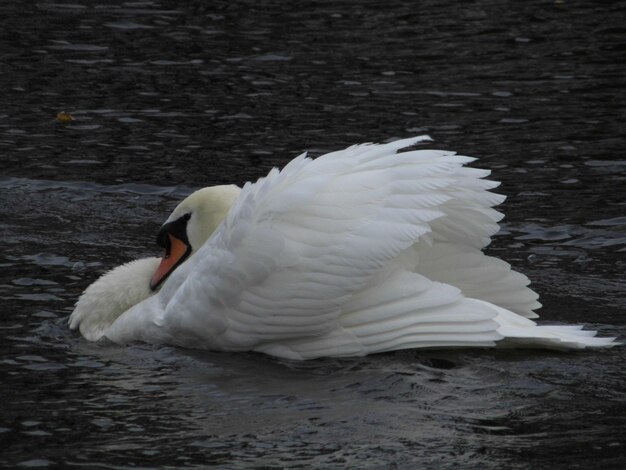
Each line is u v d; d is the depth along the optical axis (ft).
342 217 38.78
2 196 58.18
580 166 61.57
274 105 71.72
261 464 32.09
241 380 37.88
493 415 34.88
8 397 36.60
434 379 37.42
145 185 59.88
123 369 39.01
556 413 34.99
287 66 79.30
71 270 49.16
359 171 39.68
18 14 89.61
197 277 40.19
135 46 82.89
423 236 40.14
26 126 67.82
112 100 72.33
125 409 35.73
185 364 39.37
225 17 90.58
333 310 38.91
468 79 76.64
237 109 70.95
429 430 33.99
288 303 39.06
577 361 38.91
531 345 39.65
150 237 53.78
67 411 35.58
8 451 32.96
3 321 43.32
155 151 64.44
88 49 81.87
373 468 31.81
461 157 39.58
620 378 37.52
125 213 56.65
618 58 80.53
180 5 93.50
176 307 40.52
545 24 88.99
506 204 56.70
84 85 74.84
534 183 59.31
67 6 92.22
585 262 49.78
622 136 65.82
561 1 95.20
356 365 38.55
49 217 55.83
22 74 76.43
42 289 46.70
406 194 38.86
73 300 45.68
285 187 39.60
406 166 39.37
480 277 41.01
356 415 35.04
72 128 67.62
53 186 59.57
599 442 33.04
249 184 40.65
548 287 46.78
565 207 56.29
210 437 33.76
